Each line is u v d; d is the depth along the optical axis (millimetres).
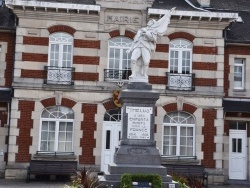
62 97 23188
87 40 23625
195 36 24188
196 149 23578
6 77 23844
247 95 25172
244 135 25141
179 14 23656
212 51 24203
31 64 23156
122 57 23938
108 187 13562
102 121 23312
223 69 24266
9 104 23266
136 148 14836
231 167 24938
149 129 15055
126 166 14391
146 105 15141
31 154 22734
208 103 23875
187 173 22734
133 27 23922
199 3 26828
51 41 23625
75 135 23094
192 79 23891
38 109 23000
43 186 19719
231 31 25906
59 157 22844
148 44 15594
